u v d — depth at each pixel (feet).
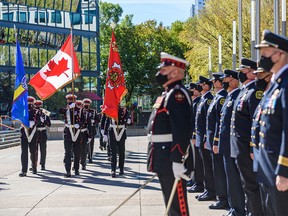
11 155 60.90
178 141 16.06
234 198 23.16
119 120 39.60
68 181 37.24
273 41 14.52
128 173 41.34
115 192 31.81
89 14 157.07
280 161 13.55
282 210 14.38
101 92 175.01
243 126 20.81
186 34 113.60
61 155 58.75
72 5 153.17
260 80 18.62
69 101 40.73
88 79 156.46
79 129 40.19
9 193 32.17
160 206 27.04
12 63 141.38
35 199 29.89
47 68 44.47
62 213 25.86
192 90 33.19
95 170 43.98
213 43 99.14
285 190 13.93
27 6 143.64
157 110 16.98
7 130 95.91
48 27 147.95
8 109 139.64
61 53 44.55
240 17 43.91
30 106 42.06
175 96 16.46
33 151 41.91
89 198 29.86
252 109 20.36
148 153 17.40
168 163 16.63
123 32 160.97
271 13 83.10
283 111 13.79
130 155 57.88
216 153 25.13
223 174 25.79
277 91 14.42
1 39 138.92
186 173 16.78
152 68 161.99
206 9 102.22
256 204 20.93
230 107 23.50
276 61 14.62
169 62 17.01
